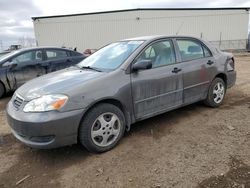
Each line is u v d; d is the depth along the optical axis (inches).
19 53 300.2
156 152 146.1
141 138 164.4
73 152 151.4
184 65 184.5
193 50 197.0
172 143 155.6
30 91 144.2
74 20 1365.7
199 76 194.5
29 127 130.7
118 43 191.6
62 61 324.8
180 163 133.5
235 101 233.0
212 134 164.6
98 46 1387.8
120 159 141.2
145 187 117.1
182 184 117.1
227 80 220.5
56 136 132.0
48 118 129.3
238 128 171.6
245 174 120.9
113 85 148.8
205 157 137.6
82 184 122.5
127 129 161.8
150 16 1339.8
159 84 168.9
